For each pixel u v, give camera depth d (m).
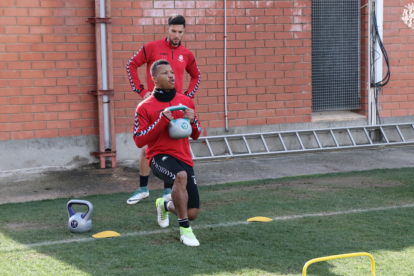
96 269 15.20
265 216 21.27
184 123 17.11
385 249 16.84
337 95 39.41
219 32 35.16
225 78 35.56
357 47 39.44
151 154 17.91
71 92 32.38
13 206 23.73
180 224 17.70
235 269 15.12
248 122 36.47
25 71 31.39
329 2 38.28
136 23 33.31
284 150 36.69
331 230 19.08
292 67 37.03
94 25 32.28
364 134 39.53
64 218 21.44
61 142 32.44
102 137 32.53
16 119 31.47
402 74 40.09
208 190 26.59
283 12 36.38
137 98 33.72
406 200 23.66
